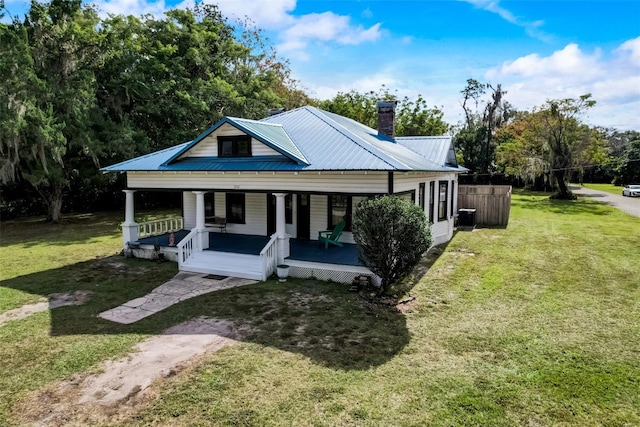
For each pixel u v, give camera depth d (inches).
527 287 407.2
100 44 833.5
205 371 244.7
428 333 297.9
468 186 863.7
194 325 317.1
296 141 506.6
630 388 221.8
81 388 228.7
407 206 358.6
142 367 250.8
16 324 323.0
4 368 252.5
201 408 208.2
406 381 231.5
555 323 313.9
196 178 508.4
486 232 742.5
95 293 403.2
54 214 897.5
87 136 761.6
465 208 850.1
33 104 689.0
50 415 204.5
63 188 928.3
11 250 616.7
